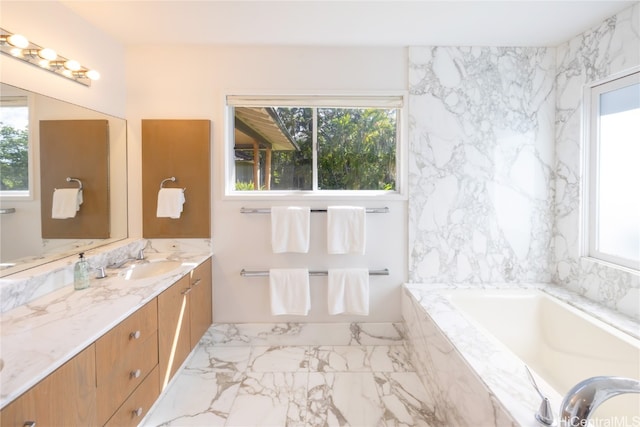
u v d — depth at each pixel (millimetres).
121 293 1457
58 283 1508
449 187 2322
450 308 1893
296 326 2336
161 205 2139
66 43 1733
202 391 1816
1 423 768
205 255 2221
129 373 1309
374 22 1934
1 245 1356
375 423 1587
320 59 2254
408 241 2338
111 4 1714
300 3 1724
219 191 2277
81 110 1826
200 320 2080
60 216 1684
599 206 2072
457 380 1421
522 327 2105
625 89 1889
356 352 2244
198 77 2238
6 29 1416
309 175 2367
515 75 2299
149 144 2209
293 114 2344
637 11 1727
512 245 2365
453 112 2295
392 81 2277
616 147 1954
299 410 1672
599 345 1675
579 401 751
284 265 2320
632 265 1840
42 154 1569
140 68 2217
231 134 2354
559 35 2121
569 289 2219
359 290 2230
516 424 985
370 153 2377
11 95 1407
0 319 1177
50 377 904
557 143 2307
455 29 2031
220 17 1859
